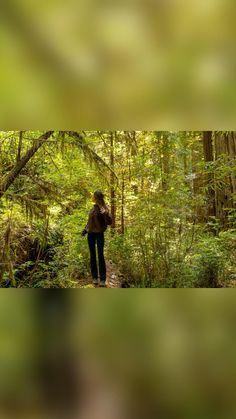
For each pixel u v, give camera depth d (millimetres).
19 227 3527
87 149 3281
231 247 5590
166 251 5367
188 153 5414
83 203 4805
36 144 3016
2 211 3029
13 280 2812
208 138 7289
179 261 5262
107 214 4770
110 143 3994
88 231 4844
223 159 5699
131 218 5695
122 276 5633
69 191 3662
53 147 3225
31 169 3316
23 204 2973
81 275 5559
